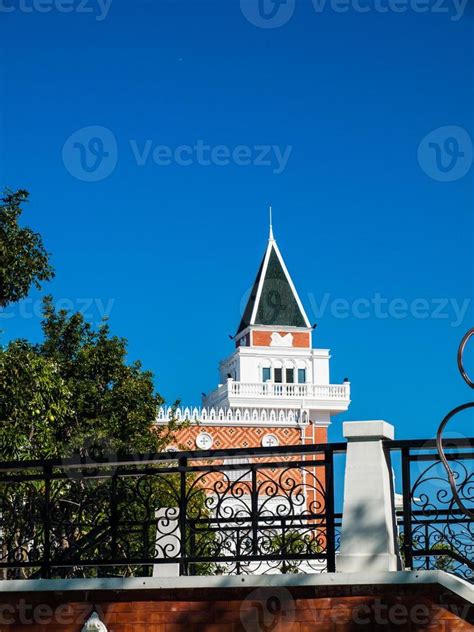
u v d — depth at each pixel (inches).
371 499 292.2
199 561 305.0
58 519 328.2
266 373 3016.7
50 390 614.9
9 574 382.6
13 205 643.5
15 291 637.3
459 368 283.0
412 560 302.8
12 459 588.4
